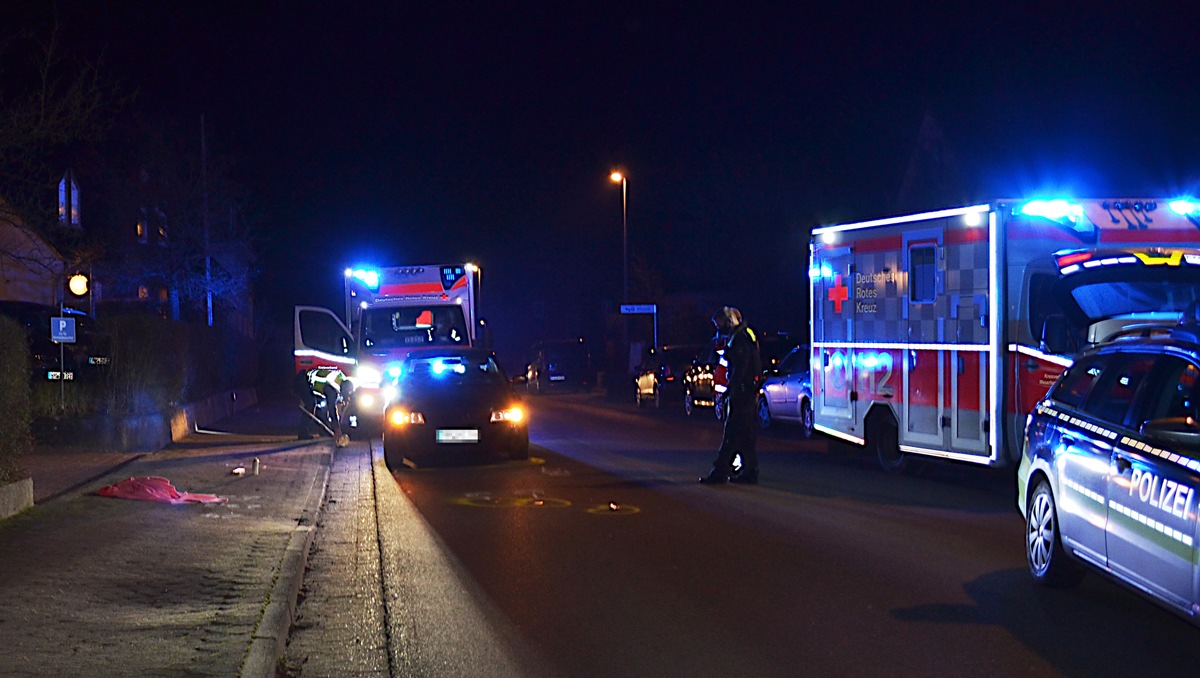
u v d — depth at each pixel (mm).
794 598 7645
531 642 6641
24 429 10312
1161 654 6277
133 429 16203
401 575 8484
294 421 25766
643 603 7555
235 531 9594
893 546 9484
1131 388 7105
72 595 7027
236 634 6207
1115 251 10781
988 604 7438
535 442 19562
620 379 39000
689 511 11445
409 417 15273
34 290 25656
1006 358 11945
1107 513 6848
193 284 40000
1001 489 13086
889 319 13977
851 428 15055
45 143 14102
